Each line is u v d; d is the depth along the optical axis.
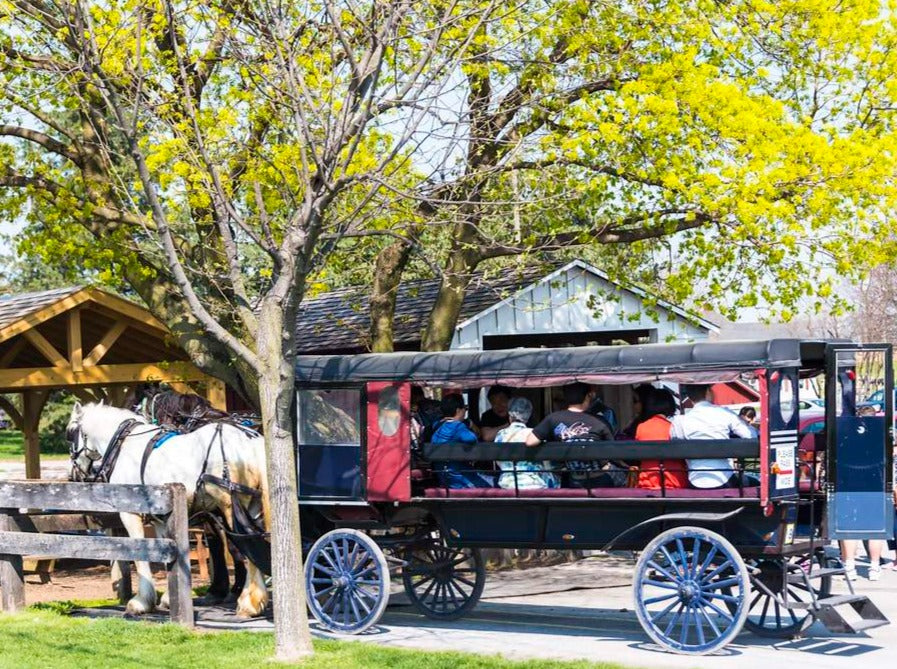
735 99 13.68
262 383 10.42
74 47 13.62
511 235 16.08
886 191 13.79
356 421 12.11
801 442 11.44
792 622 12.05
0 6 13.58
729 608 10.62
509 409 11.95
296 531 10.48
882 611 12.73
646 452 10.75
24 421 21.72
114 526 14.11
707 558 10.50
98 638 11.36
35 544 12.95
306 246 10.05
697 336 20.67
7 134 16.33
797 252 14.84
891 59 14.93
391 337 17.17
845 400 10.73
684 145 14.12
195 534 18.12
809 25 14.96
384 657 10.21
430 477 12.20
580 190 13.97
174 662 10.20
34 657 10.48
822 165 13.58
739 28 15.24
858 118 15.47
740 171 13.56
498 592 14.80
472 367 11.54
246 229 10.37
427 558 13.09
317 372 12.27
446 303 16.52
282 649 10.34
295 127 13.32
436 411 12.31
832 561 11.75
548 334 20.33
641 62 14.59
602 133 13.59
